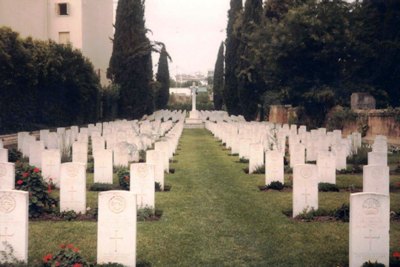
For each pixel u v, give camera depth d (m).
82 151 22.00
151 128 36.62
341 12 43.56
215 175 21.50
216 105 100.38
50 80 39.44
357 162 24.56
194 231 12.05
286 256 10.19
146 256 10.17
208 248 10.73
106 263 9.29
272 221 13.09
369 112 37.22
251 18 54.03
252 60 52.81
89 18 58.31
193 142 40.03
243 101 56.22
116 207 9.38
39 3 53.97
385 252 9.41
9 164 14.02
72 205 13.73
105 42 65.00
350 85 44.62
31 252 10.21
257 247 10.81
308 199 13.69
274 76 47.56
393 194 16.78
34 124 38.56
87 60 47.62
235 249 10.67
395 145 32.91
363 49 42.84
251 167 22.27
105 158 18.16
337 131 29.61
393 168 23.44
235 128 34.91
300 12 43.00
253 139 26.73
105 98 56.00
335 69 45.69
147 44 61.56
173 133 34.16
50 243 10.84
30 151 20.69
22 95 36.22
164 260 9.95
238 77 55.84
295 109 51.41
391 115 34.47
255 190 17.77
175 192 17.27
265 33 46.97
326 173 18.38
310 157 25.25
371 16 44.25
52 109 41.62
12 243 9.41
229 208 14.66
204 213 13.98
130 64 61.22
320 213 13.68
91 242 10.93
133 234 9.39
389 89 43.53
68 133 28.80
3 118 33.94
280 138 27.03
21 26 52.00
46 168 17.77
